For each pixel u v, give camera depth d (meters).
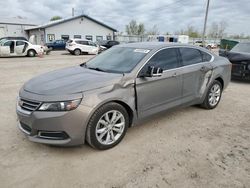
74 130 2.86
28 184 2.51
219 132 3.90
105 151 3.20
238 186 2.53
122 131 3.38
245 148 3.36
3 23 40.12
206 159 3.04
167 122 4.28
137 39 44.50
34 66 11.98
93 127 3.00
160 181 2.59
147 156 3.09
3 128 3.87
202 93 4.67
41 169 2.77
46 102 2.81
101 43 26.25
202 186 2.52
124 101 3.27
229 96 6.34
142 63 3.58
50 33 32.22
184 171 2.78
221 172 2.77
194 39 53.25
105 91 3.05
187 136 3.71
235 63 8.04
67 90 2.90
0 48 16.34
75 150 3.21
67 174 2.69
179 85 4.09
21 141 3.43
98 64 4.03
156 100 3.75
